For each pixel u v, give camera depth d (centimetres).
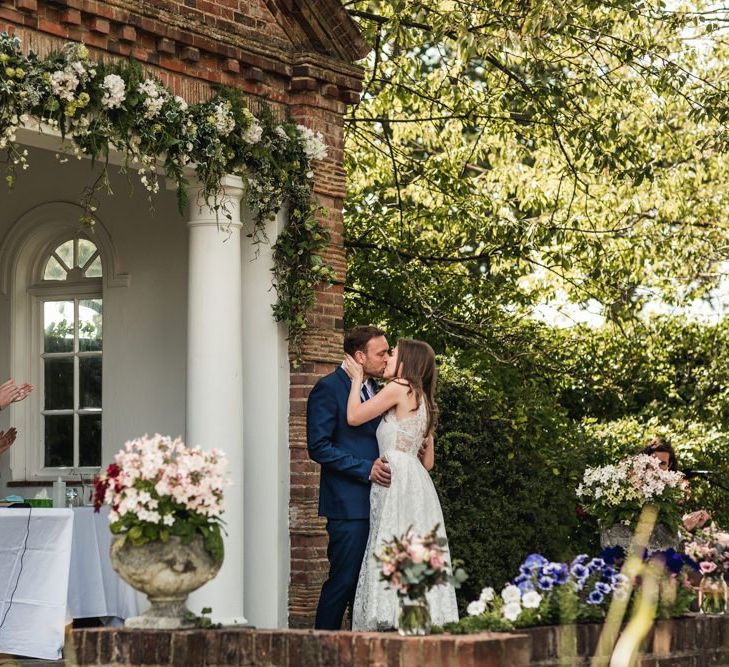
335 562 803
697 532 902
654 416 1645
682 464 1458
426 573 559
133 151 814
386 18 1337
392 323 1444
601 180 1528
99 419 1105
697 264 1656
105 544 862
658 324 1716
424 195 1512
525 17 1087
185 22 867
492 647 536
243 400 940
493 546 1152
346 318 1447
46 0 783
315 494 942
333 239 972
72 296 1119
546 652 601
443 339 1404
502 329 1390
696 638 690
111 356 1075
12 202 1121
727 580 770
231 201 888
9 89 737
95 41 815
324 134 968
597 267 1462
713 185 1653
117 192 1077
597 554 1310
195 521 590
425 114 1538
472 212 1439
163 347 1049
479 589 1142
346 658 553
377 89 1488
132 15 832
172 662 568
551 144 1430
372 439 814
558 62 1358
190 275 889
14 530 799
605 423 1573
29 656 786
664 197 1577
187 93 877
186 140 840
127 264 1073
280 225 945
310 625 927
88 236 1105
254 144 898
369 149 1515
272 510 930
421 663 536
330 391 812
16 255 1119
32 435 1123
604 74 1321
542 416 1213
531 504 1185
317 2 957
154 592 588
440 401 1120
